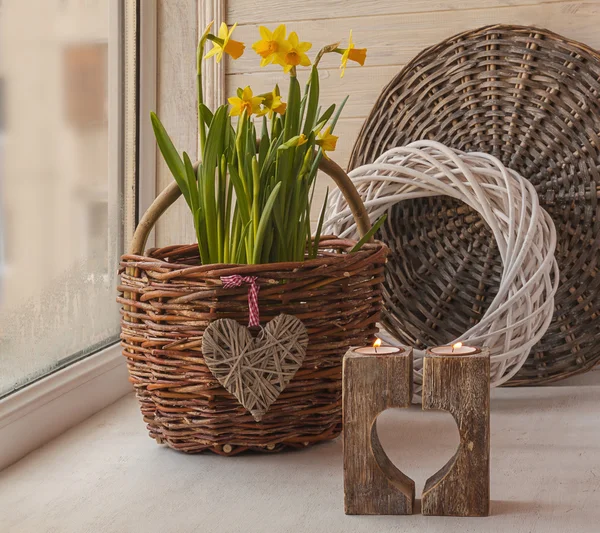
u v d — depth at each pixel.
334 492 1.39
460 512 1.34
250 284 1.40
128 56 1.79
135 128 1.81
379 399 1.34
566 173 1.72
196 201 1.43
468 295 1.76
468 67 1.75
